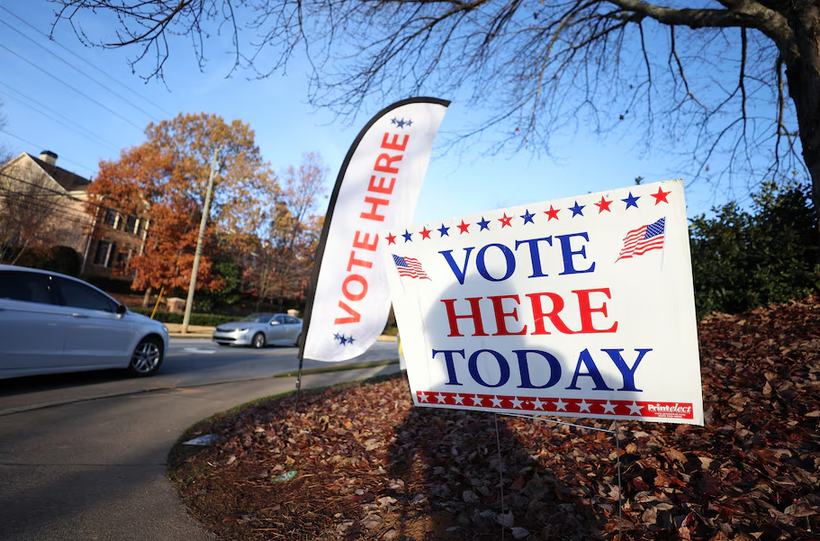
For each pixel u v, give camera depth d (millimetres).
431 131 4938
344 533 2535
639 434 3113
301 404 5750
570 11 9148
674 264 1842
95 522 2588
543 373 2090
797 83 5840
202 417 5301
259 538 2494
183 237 26516
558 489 2627
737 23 6391
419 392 2389
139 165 26766
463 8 8273
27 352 5859
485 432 3824
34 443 3891
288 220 32188
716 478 2488
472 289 2264
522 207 2135
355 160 4949
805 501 2162
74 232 30016
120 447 4016
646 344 1884
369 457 3738
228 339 15625
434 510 2660
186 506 2900
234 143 28906
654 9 7242
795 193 6914
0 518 2531
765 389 3520
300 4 5543
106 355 6957
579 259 2012
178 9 4305
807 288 6148
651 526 2219
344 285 4816
